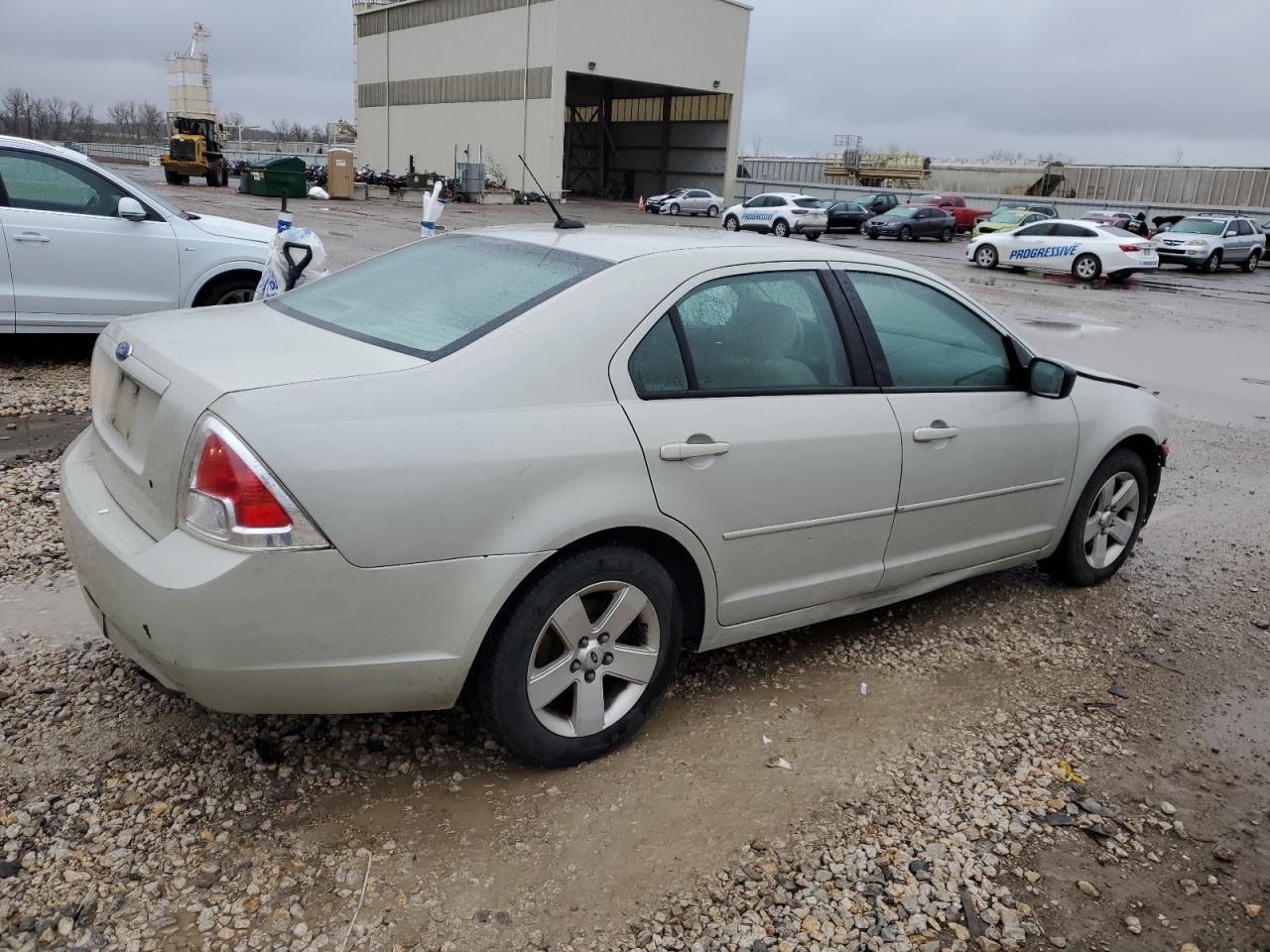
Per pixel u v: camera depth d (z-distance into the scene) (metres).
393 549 2.57
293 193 40.06
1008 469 4.18
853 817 3.00
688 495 3.09
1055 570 4.89
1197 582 5.20
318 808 2.83
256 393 2.52
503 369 2.79
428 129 63.00
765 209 39.97
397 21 64.12
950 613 4.57
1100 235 25.31
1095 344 14.30
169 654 2.50
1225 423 9.45
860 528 3.67
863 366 3.67
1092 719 3.70
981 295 20.25
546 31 51.69
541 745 2.99
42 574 4.16
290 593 2.49
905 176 69.94
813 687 3.77
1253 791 3.32
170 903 2.43
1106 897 2.75
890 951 2.49
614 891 2.62
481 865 2.66
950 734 3.51
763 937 2.50
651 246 3.34
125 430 2.93
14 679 3.35
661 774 3.13
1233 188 57.53
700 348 3.21
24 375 7.53
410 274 3.51
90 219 7.49
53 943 2.29
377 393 2.62
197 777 2.90
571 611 2.94
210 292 8.13
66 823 2.67
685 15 56.00
